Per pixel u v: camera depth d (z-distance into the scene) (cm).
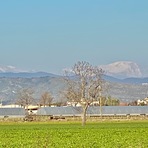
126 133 9581
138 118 18450
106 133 9669
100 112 18150
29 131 10731
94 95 14938
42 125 14000
